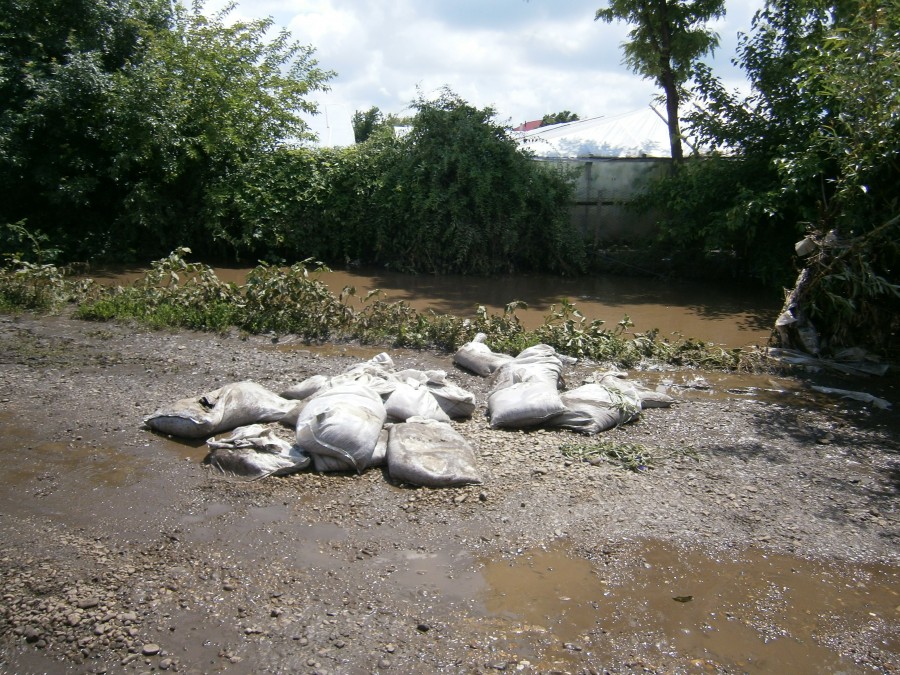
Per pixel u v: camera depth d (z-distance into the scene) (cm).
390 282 1320
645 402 678
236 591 383
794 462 572
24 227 1323
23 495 477
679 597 394
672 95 1605
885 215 829
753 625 374
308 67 1639
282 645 344
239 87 1495
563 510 473
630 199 1533
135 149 1364
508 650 347
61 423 592
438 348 880
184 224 1434
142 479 504
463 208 1401
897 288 793
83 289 1036
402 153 1443
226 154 1482
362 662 335
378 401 578
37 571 392
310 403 555
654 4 1585
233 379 719
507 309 919
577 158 1540
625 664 341
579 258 1425
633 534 450
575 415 612
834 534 463
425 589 390
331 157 1489
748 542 448
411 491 493
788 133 1227
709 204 1326
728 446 598
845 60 862
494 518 461
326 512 465
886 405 716
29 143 1365
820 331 882
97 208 1460
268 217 1412
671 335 988
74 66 1331
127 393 665
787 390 767
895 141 808
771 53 1277
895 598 402
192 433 567
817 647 360
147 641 345
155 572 398
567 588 397
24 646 340
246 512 464
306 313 931
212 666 331
